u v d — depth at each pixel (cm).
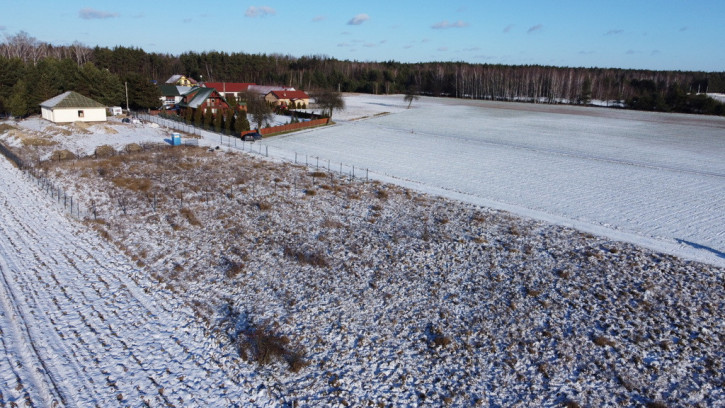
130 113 7038
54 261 2245
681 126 8219
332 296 1972
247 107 7569
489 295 1991
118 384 1443
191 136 5406
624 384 1468
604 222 2950
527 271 2200
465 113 9781
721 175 4369
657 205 3338
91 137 5159
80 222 2747
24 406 1342
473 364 1565
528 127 7662
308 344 1658
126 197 3198
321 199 3269
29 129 5559
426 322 1800
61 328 1719
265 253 2370
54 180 3538
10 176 3641
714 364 1559
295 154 4731
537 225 2819
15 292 1955
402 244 2488
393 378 1495
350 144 5644
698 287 2055
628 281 2106
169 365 1538
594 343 1672
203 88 7325
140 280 2091
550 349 1641
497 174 4222
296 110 8812
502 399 1409
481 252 2400
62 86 7519
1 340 1636
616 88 14938
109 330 1716
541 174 4253
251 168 4075
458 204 3225
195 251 2389
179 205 3061
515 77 15225
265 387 1446
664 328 1756
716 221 3002
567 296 1980
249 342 1653
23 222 2712
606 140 6391
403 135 6481
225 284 2066
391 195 3412
